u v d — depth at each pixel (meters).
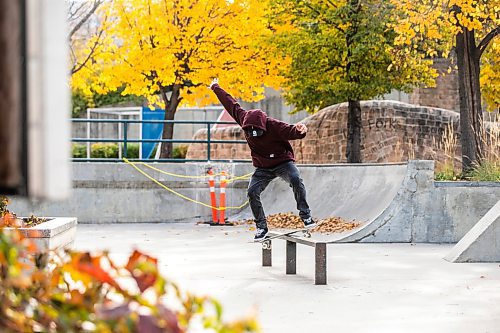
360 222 16.56
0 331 2.09
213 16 24.05
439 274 10.91
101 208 19.86
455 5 19.11
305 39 22.22
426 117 25.59
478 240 12.31
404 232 15.49
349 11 21.80
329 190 18.64
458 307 8.35
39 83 2.06
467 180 17.09
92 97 39.81
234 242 15.20
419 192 15.54
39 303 2.29
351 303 8.59
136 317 2.10
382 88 22.47
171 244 14.88
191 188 20.17
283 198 19.94
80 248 13.97
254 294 9.16
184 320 2.22
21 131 2.06
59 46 2.10
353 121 23.41
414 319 7.68
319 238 16.02
